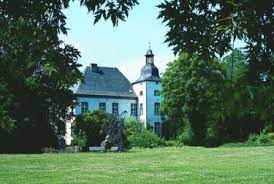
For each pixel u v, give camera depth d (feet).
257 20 16.37
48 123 157.28
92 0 20.52
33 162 90.33
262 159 96.48
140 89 293.84
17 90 132.67
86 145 172.14
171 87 231.50
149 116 289.74
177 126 239.71
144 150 166.09
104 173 66.64
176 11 18.79
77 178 59.31
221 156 110.83
